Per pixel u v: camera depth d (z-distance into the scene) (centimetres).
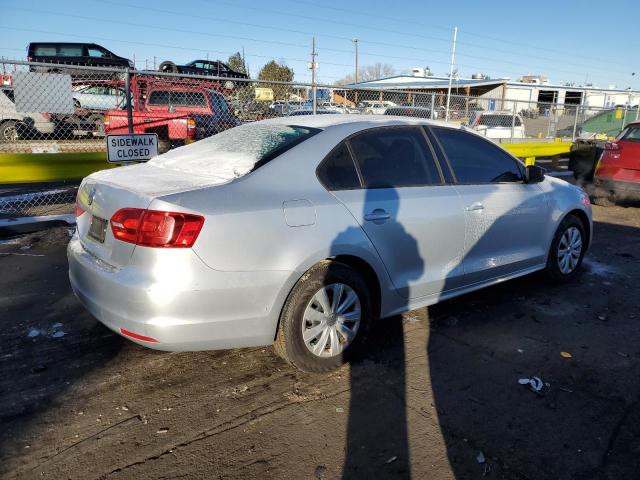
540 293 479
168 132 968
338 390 309
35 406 286
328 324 318
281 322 305
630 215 872
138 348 355
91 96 1101
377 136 359
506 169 440
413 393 307
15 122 772
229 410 287
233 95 1007
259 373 327
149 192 277
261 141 345
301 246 295
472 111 1427
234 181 297
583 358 355
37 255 551
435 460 251
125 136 631
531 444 264
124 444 257
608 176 898
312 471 242
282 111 1021
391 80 4759
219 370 330
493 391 312
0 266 513
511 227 428
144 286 263
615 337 389
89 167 668
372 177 344
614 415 290
